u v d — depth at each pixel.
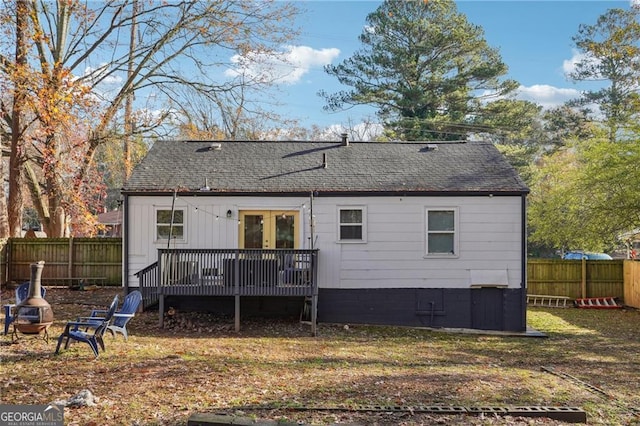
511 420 6.43
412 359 10.86
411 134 34.88
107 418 6.03
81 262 20.83
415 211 15.73
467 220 15.72
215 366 9.12
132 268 15.57
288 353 10.97
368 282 15.70
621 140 20.72
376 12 35.72
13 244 20.67
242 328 14.12
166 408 6.46
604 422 6.68
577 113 45.09
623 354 12.30
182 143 18.39
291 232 15.75
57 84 19.50
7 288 19.58
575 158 29.77
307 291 13.96
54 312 14.66
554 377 9.24
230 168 16.72
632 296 20.61
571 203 22.09
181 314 15.19
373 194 15.62
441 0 34.75
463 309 15.69
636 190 19.56
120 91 23.20
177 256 13.92
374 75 36.00
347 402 7.00
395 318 15.69
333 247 15.70
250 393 7.34
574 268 21.75
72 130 20.80
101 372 8.27
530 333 15.11
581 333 15.47
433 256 15.70
